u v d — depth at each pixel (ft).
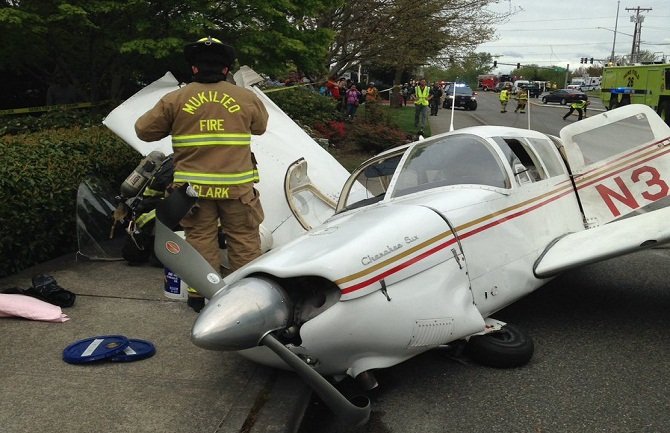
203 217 14.03
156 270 19.92
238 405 11.64
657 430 11.12
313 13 36.91
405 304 11.16
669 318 16.71
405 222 11.95
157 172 19.20
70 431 10.68
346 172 23.84
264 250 19.07
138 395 11.92
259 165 21.25
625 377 13.24
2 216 17.93
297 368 9.98
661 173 19.76
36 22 28.71
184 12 31.04
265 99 24.66
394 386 12.78
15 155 20.04
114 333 14.85
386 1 60.54
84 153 23.04
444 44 64.59
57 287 16.62
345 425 10.14
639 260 22.35
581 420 11.50
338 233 11.93
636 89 94.17
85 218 20.80
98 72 34.76
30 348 13.89
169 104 13.78
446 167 14.78
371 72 118.83
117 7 28.86
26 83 40.55
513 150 16.28
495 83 240.94
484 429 11.21
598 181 18.84
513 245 14.20
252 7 32.53
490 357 13.47
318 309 10.85
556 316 16.98
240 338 9.97
